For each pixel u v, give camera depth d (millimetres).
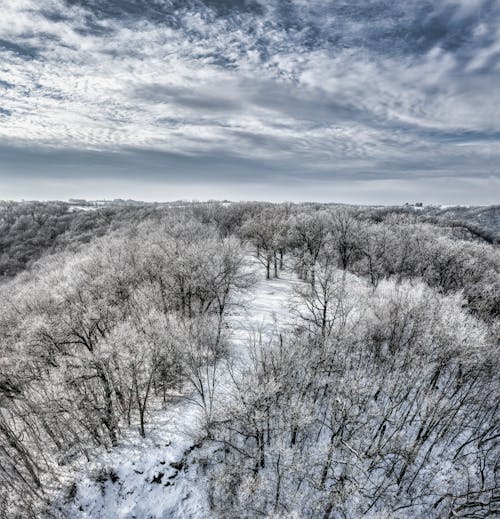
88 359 25531
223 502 22891
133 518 22625
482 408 27656
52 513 22922
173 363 28266
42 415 26016
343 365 28406
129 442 25828
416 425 26453
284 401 24672
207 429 24859
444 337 26641
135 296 36969
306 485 23422
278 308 42469
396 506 22859
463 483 23875
